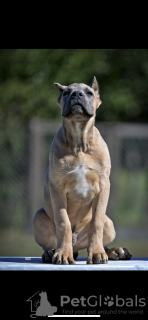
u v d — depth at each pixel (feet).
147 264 21.16
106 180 22.63
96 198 22.61
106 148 23.07
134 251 41.81
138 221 51.31
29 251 42.09
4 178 50.67
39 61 59.93
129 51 61.26
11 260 23.84
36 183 49.57
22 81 59.47
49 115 57.06
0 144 50.93
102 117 59.88
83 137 22.17
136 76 62.59
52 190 22.41
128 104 60.80
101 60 59.77
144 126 51.26
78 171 22.24
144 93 62.95
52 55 59.77
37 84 58.44
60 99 23.90
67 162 22.18
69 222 21.98
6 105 58.03
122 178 51.31
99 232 22.07
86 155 22.34
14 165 50.31
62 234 21.70
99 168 22.41
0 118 56.44
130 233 50.21
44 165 49.67
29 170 49.85
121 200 50.88
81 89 23.02
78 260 23.67
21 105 57.93
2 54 60.85
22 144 50.19
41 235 23.73
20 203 50.19
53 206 22.34
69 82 58.29
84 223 23.76
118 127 50.85
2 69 60.59
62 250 21.35
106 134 50.67
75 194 22.63
